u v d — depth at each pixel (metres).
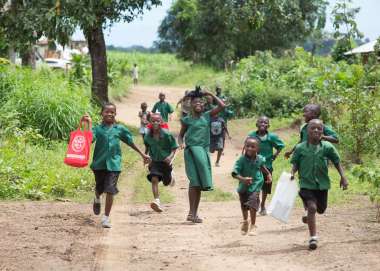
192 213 12.65
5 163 16.55
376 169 12.22
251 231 11.41
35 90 23.70
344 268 8.67
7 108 22.62
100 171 11.84
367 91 22.97
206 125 12.90
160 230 11.75
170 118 38.28
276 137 13.67
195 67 71.06
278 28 71.31
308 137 10.41
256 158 11.50
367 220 12.43
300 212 13.89
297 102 36.22
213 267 8.98
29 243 9.80
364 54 39.69
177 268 8.93
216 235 11.36
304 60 44.06
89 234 10.88
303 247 10.12
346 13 22.95
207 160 12.79
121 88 48.91
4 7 30.72
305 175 10.33
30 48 32.31
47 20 27.20
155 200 13.45
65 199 14.91
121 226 11.97
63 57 63.00
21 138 20.08
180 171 20.69
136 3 30.98
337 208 14.03
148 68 71.50
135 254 9.74
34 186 15.63
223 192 16.84
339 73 29.08
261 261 9.28
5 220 11.62
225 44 71.75
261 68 43.94
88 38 31.81
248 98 37.59
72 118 23.47
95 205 12.09
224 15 65.62
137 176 18.84
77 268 8.56
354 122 21.02
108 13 30.77
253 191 11.36
